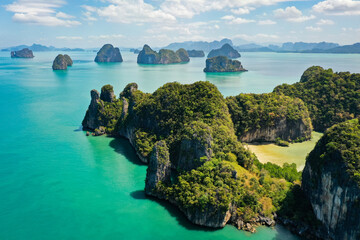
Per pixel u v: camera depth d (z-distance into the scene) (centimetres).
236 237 6419
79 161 10362
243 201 7031
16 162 10244
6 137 12719
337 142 6550
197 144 8188
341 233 5853
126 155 10925
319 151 7019
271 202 7181
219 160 8125
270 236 6425
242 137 12138
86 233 6612
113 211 7425
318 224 6481
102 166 9969
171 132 10238
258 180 7988
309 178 7200
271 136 12350
